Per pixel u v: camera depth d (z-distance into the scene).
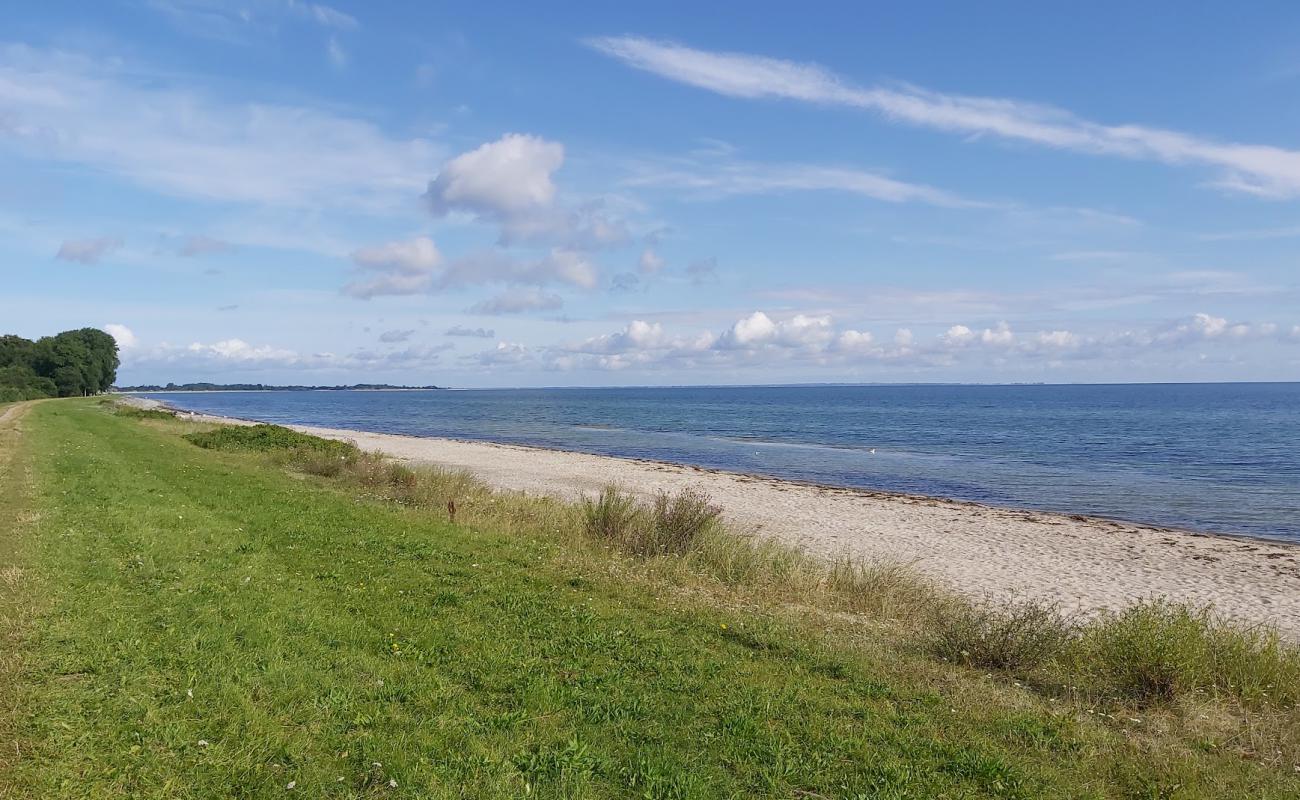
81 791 4.31
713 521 14.00
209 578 8.77
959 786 4.96
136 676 5.79
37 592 7.73
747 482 29.91
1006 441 54.78
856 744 5.42
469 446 44.97
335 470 21.89
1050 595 13.74
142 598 7.84
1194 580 15.34
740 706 5.99
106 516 12.18
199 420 58.28
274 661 6.24
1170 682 7.06
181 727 5.04
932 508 24.33
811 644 7.79
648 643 7.48
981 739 5.67
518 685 6.16
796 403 144.50
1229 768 5.45
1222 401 137.38
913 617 10.04
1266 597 14.05
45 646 6.27
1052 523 21.91
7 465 18.73
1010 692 6.88
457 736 5.22
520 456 38.75
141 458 22.58
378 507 15.61
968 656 7.82
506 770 4.79
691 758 5.10
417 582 9.37
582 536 13.34
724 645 7.64
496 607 8.50
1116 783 5.16
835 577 12.06
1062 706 6.66
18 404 67.50
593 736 5.34
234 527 12.21
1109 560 17.11
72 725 4.99
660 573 11.16
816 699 6.23
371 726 5.30
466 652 6.89
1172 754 5.62
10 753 4.62
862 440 56.69
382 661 6.52
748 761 5.12
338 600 8.35
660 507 13.85
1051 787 4.99
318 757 4.84
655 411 112.50
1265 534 21.95
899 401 152.88
